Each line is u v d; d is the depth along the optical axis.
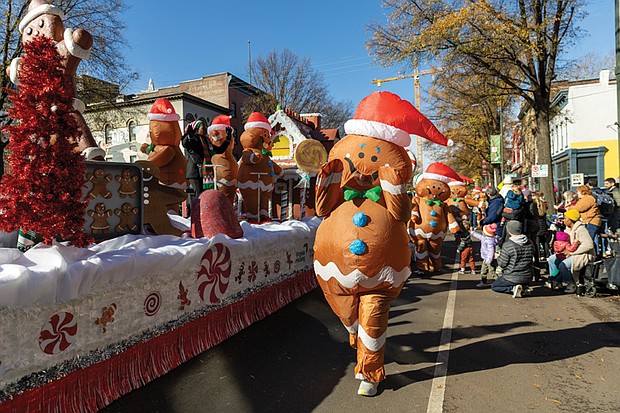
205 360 4.19
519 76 16.69
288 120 11.73
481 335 5.24
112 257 3.25
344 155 3.95
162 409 3.31
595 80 31.41
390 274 3.62
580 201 9.24
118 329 3.30
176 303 3.96
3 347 2.47
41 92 3.16
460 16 13.34
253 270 5.40
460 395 3.68
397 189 3.66
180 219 5.95
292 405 3.51
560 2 13.02
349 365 4.33
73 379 2.92
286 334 5.12
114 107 21.20
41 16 4.01
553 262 7.51
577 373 4.12
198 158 6.93
